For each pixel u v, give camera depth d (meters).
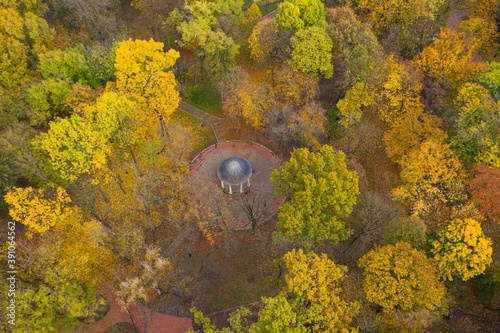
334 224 42.81
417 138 53.81
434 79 61.00
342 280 38.81
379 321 37.66
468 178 47.75
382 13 71.19
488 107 47.12
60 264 39.38
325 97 74.50
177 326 44.25
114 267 47.72
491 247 40.12
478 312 45.19
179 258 51.19
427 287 35.28
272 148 68.31
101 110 44.22
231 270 50.12
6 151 44.88
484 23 72.06
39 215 39.25
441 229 41.72
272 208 58.06
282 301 31.88
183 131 60.09
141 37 86.44
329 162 46.00
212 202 57.53
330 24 66.81
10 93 53.53
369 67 59.75
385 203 51.50
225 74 71.19
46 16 76.31
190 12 69.56
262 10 100.81
